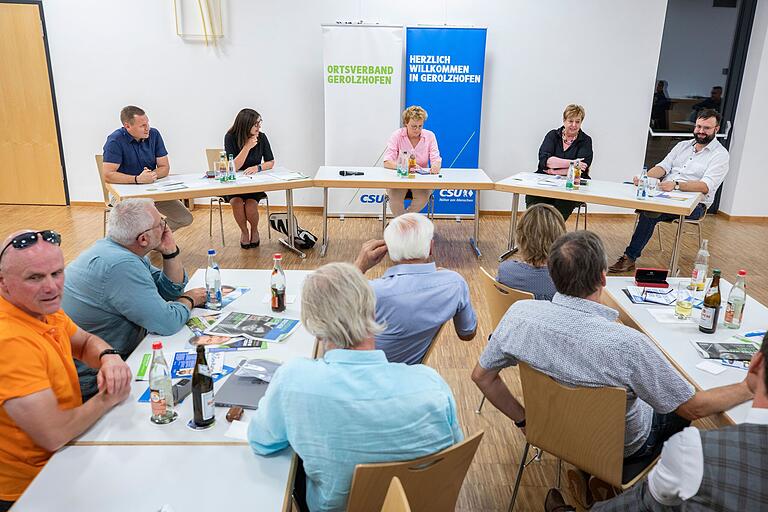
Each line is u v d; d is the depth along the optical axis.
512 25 6.32
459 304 2.18
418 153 5.56
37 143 6.59
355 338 1.41
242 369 1.87
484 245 5.73
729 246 5.88
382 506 1.38
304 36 6.37
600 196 4.45
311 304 1.42
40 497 1.34
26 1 6.19
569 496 2.36
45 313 1.62
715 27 6.52
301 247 5.43
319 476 1.41
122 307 2.11
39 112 6.50
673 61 6.62
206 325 2.24
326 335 1.41
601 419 1.74
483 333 3.83
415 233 2.10
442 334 3.81
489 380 2.03
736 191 6.82
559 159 5.38
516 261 2.64
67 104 6.49
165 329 2.14
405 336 2.10
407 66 6.32
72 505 1.31
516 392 3.14
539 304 1.86
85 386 2.10
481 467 2.54
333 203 6.69
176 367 1.91
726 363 2.03
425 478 1.41
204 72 6.45
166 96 6.50
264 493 1.37
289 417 1.37
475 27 6.20
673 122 6.80
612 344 1.69
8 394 1.47
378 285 2.09
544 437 1.94
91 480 1.40
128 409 1.69
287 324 2.25
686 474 1.09
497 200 6.87
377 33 6.17
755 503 1.03
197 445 1.54
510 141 6.68
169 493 1.36
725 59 6.65
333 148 6.48
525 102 6.55
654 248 5.77
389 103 6.37
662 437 1.96
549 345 1.78
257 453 1.51
